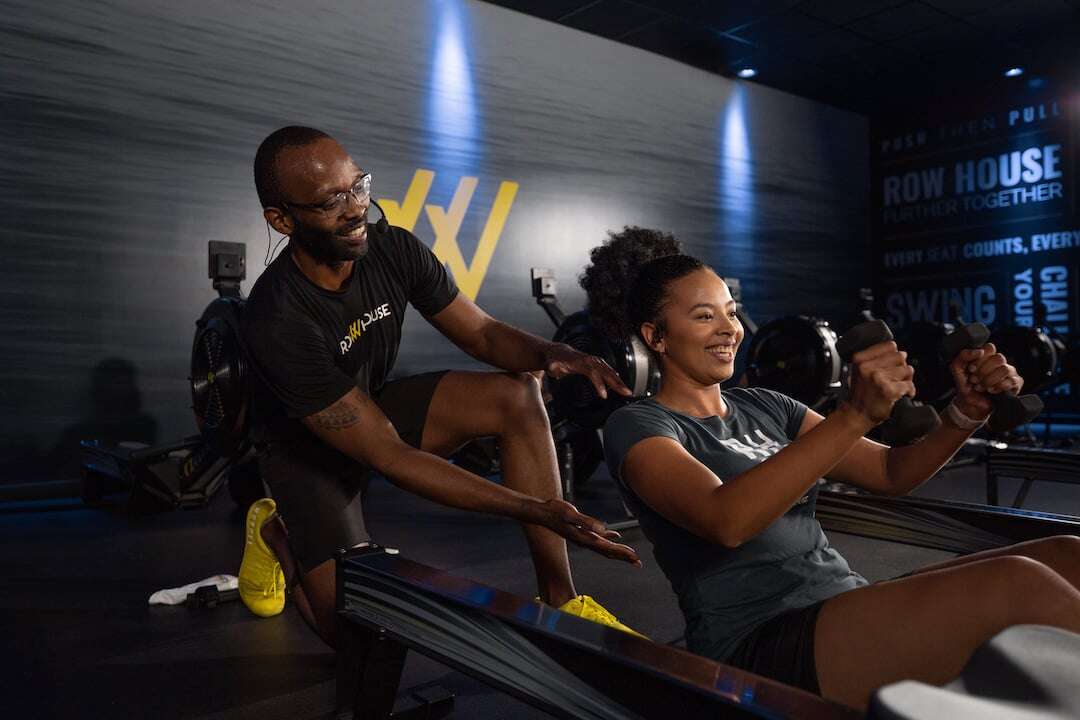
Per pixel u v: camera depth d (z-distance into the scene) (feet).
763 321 27.09
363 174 5.18
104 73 15.98
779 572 3.74
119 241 16.10
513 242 21.33
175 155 16.70
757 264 26.86
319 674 6.43
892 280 29.99
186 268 16.83
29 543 11.50
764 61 24.94
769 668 3.44
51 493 15.06
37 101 15.33
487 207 20.88
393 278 5.97
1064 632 2.22
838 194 29.27
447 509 13.71
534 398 5.99
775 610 3.66
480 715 5.47
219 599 8.41
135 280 16.25
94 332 15.84
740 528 3.28
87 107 15.80
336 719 4.18
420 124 19.81
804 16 21.79
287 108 18.02
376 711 4.11
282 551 6.63
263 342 5.21
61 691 6.14
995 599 2.89
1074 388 26.07
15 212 15.14
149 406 16.40
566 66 22.33
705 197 25.43
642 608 7.84
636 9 21.22
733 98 26.14
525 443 5.90
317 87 18.42
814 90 27.63
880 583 3.33
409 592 3.60
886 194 30.04
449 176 20.25
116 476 13.47
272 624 7.74
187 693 6.07
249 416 11.19
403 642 3.65
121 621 7.91
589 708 2.75
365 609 3.92
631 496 4.04
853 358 3.06
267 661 6.74
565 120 22.30
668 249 5.79
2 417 15.01
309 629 7.57
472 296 20.61
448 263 20.21
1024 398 3.60
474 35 20.67
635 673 2.57
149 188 16.42
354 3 18.89
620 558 3.89
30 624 7.84
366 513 13.41
